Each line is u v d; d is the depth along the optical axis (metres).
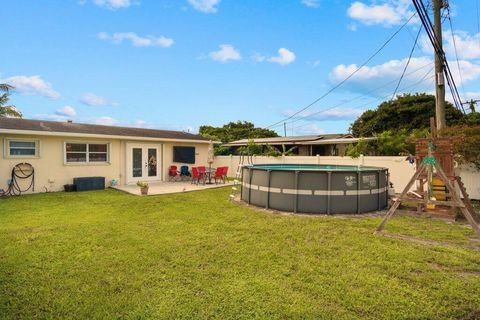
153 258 4.16
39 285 3.31
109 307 2.87
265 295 3.11
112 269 3.76
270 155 17.11
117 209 7.83
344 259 4.16
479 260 4.16
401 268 3.85
